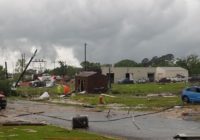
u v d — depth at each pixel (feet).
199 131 103.96
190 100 177.99
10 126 111.04
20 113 158.30
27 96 279.08
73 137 91.71
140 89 296.51
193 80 426.51
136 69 503.61
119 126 117.19
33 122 123.24
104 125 119.65
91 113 155.33
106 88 283.38
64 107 185.06
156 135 99.04
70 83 446.19
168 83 398.21
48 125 115.55
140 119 133.90
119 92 272.51
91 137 92.53
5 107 178.70
